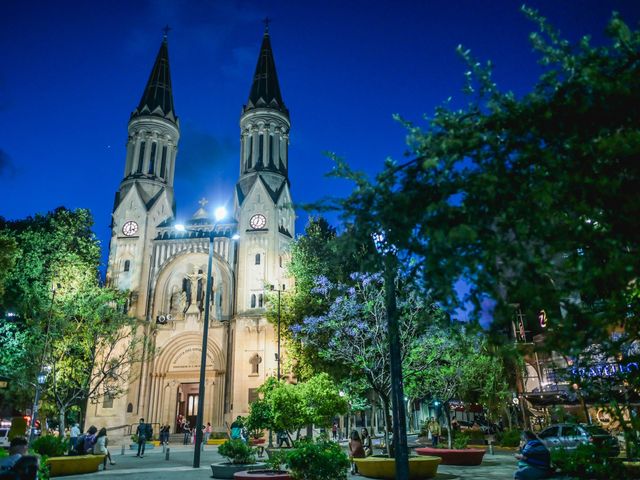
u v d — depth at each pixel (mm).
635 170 5406
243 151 65312
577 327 5473
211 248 26094
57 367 32812
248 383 49625
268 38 74750
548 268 5188
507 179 5344
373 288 20812
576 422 10664
